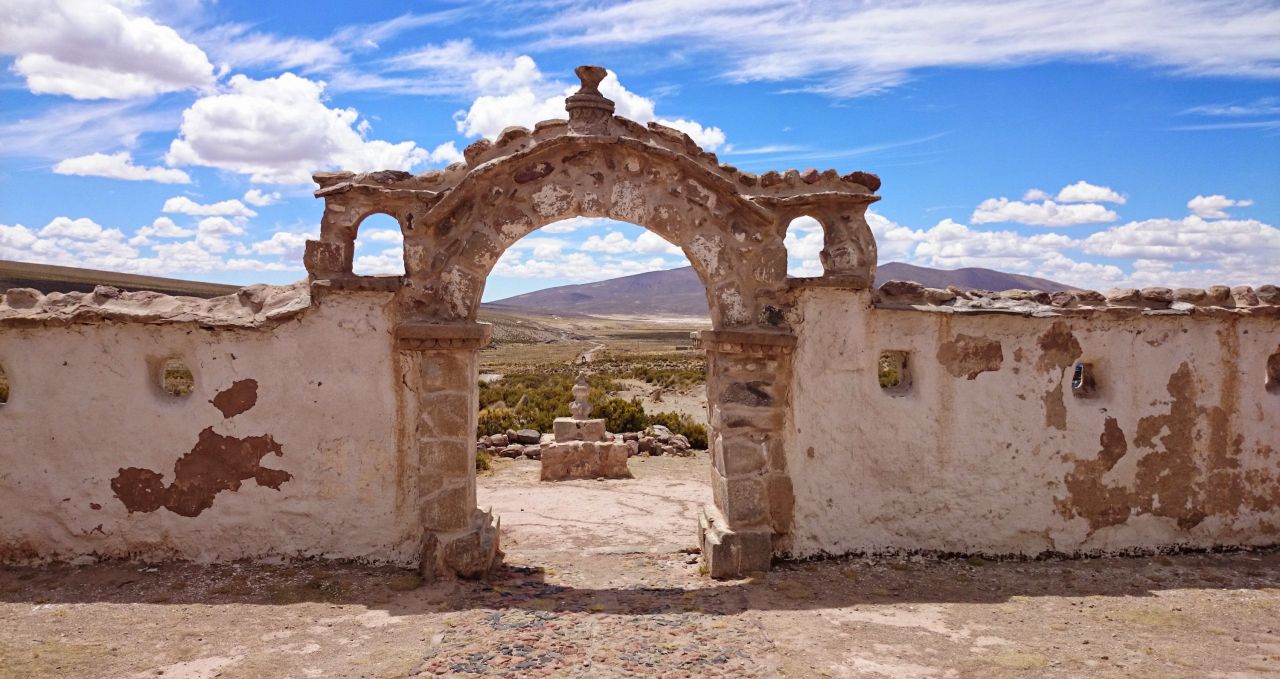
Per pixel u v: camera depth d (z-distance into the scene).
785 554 7.10
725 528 6.96
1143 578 6.74
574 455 13.18
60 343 6.71
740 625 5.60
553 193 6.87
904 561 7.09
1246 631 5.51
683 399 30.16
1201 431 7.44
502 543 8.80
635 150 6.85
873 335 7.14
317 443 6.80
